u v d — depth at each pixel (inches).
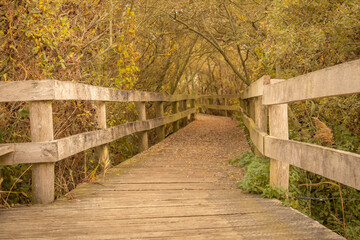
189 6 390.6
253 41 331.6
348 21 190.2
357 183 80.3
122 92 239.0
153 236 101.3
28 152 138.9
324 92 93.8
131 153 344.2
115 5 262.8
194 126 519.2
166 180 187.3
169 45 444.5
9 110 180.7
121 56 277.9
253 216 119.4
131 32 271.0
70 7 232.5
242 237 99.3
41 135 140.9
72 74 224.2
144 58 412.5
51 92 137.9
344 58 221.8
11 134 167.9
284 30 216.7
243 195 153.4
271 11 239.1
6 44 183.9
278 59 239.9
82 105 207.0
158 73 454.0
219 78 823.7
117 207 134.2
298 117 243.0
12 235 103.3
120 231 106.1
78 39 222.2
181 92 695.7
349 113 204.4
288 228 106.4
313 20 219.6
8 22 181.5
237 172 205.5
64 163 189.3
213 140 356.5
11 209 132.4
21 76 190.9
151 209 130.8
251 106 309.6
